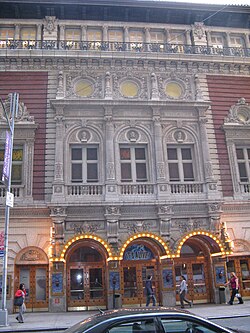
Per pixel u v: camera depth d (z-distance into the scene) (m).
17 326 14.95
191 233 21.64
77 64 24.91
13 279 20.45
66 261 21.45
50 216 21.14
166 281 21.25
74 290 21.33
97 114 23.89
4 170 16.97
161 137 23.80
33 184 22.16
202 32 27.69
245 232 23.06
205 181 23.27
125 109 24.12
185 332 5.57
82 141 23.30
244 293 22.38
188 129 24.53
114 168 22.72
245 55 27.41
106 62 25.08
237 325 13.38
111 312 6.00
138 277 21.97
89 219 21.66
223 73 26.58
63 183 21.86
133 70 25.33
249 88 26.66
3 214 21.36
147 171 23.53
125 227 21.91
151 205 22.09
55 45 25.22
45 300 20.73
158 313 5.68
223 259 22.20
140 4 26.58
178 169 23.89
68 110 23.67
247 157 25.00
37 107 23.89
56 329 14.23
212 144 24.52
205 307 19.88
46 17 26.25
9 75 24.41
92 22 26.72
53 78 24.64
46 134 23.28
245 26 28.78
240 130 25.16
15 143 23.00
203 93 25.69
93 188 22.23
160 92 24.98
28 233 21.33
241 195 23.66
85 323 5.72
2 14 26.41
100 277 21.73
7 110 23.59
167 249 21.20
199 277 22.70
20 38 25.97
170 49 26.41
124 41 26.75
